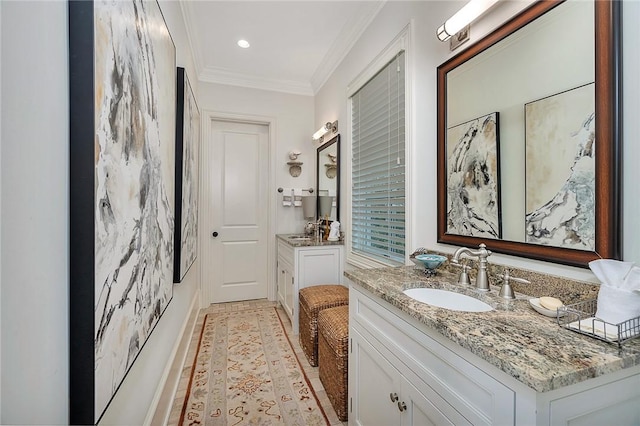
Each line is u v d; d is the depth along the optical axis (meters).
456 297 1.20
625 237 0.83
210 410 1.66
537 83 1.05
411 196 1.74
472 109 1.32
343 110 2.81
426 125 1.64
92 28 0.58
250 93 3.49
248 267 3.62
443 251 1.52
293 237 3.25
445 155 1.48
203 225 3.34
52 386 0.54
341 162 2.87
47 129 0.53
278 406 1.70
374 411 1.22
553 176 1.00
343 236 2.81
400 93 1.90
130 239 0.84
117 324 0.74
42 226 0.51
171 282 1.56
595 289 0.88
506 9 1.18
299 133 3.69
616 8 0.84
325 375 1.82
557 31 0.98
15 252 0.45
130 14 0.83
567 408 0.61
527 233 1.08
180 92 1.81
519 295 1.09
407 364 1.00
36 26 0.50
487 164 1.25
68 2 0.57
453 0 1.45
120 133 0.75
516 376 0.59
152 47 1.09
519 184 1.11
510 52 1.15
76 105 0.58
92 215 0.59
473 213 1.32
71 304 0.58
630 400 0.68
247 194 3.61
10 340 0.44
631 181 0.82
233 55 2.95
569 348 0.68
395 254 1.96
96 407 0.61
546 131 1.02
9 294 0.44
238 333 2.69
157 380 1.39
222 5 2.19
